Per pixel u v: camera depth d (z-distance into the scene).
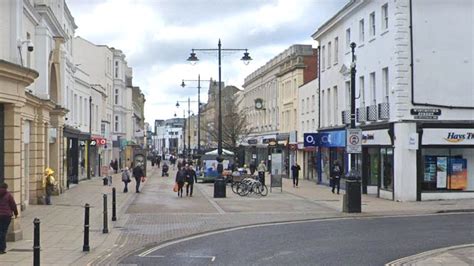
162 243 15.84
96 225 19.58
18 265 12.29
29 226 19.20
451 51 29.27
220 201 29.47
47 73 28.97
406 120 28.70
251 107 81.56
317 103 47.88
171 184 46.31
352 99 24.53
